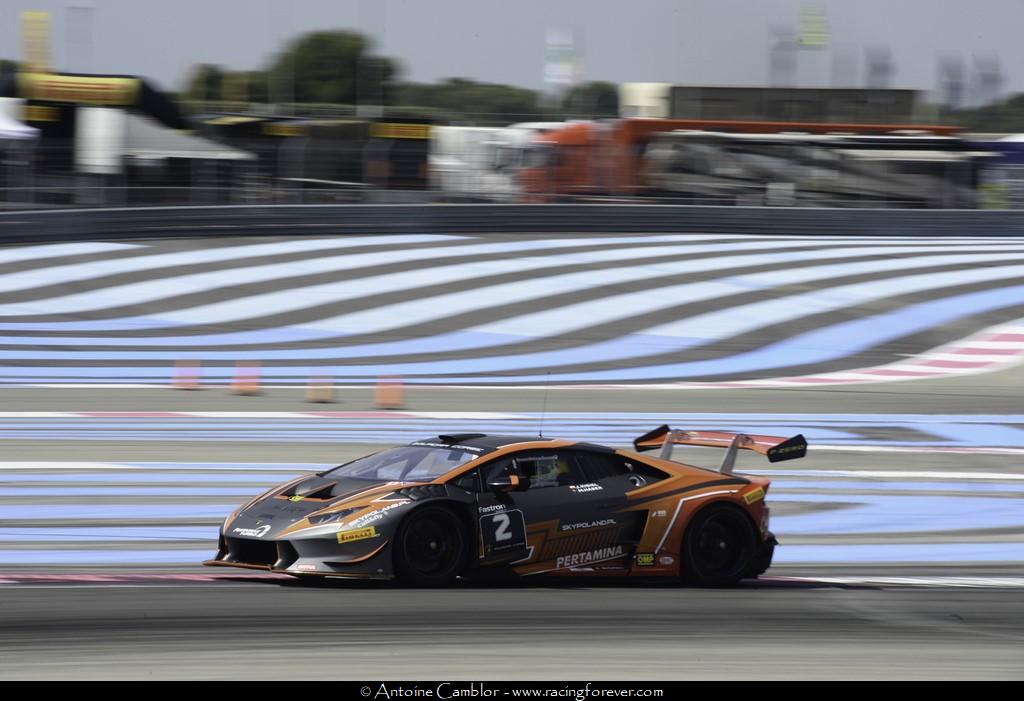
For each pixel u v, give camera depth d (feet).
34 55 422.00
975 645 78.28
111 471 151.53
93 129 418.31
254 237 402.31
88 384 230.89
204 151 421.59
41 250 365.40
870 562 115.34
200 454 166.30
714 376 261.03
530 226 435.12
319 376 249.96
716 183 467.11
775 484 158.81
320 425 195.21
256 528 86.53
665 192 464.24
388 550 84.28
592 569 91.50
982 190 484.33
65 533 116.37
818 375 265.54
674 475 97.04
